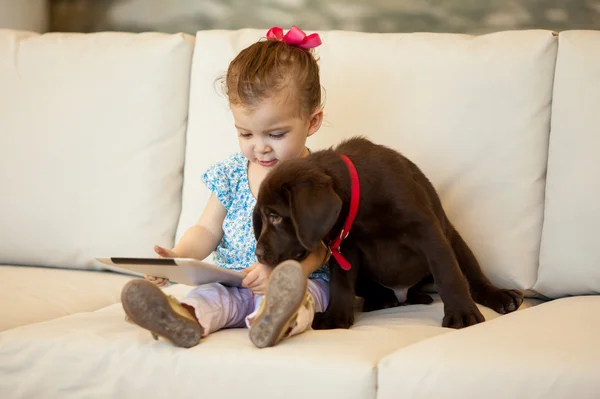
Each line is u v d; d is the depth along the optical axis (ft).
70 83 9.37
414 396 5.16
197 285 6.98
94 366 5.97
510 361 5.07
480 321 6.49
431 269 6.76
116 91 9.20
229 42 8.98
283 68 7.16
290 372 5.42
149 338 6.03
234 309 6.58
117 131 9.16
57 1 12.16
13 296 7.63
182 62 9.16
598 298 7.17
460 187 8.07
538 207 7.87
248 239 7.70
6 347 6.21
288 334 5.90
